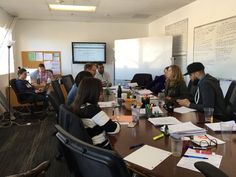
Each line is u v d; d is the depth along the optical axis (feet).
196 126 6.06
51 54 22.58
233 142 5.09
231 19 12.75
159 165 4.04
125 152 4.60
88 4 16.30
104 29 23.47
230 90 8.86
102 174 2.45
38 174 4.40
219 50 13.83
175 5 16.93
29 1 15.39
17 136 12.94
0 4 16.19
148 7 17.34
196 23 15.99
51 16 20.44
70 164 3.09
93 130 5.85
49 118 16.93
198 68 9.12
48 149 11.04
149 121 6.81
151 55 19.85
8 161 9.77
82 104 6.00
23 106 19.15
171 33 19.49
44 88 18.65
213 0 14.16
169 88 11.40
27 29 21.90
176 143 4.59
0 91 16.96
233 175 3.65
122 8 17.54
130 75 21.36
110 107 8.98
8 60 17.61
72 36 22.91
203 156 4.36
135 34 24.20
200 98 9.10
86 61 22.99
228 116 8.34
